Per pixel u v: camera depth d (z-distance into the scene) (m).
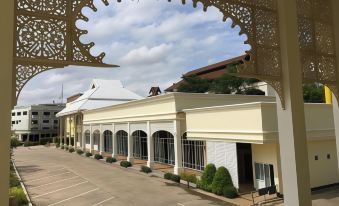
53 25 2.43
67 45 2.46
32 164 21.34
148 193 11.70
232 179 11.27
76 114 31.53
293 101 3.61
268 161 10.60
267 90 20.67
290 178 3.61
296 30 3.77
